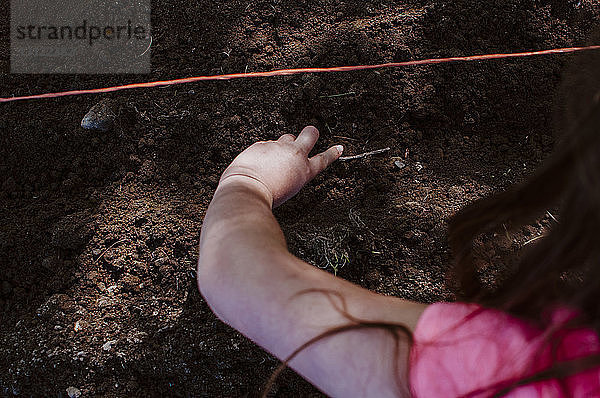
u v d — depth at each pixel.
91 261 0.83
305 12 0.99
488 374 0.34
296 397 0.77
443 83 0.94
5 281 0.83
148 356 0.77
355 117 0.92
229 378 0.77
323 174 0.88
